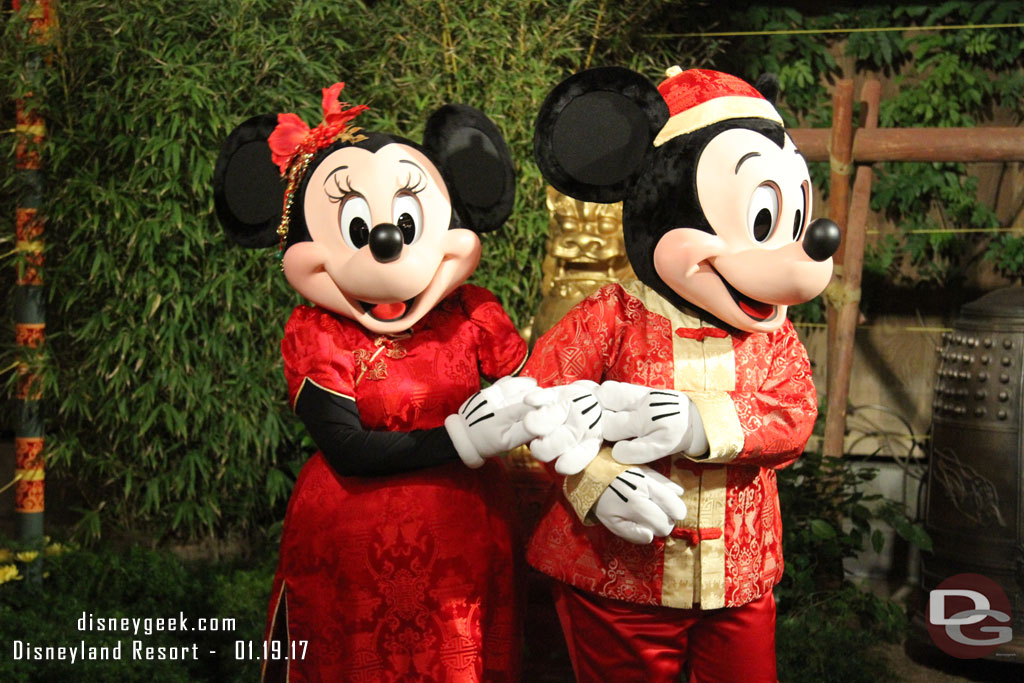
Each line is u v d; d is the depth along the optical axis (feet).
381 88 13.16
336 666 7.66
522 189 13.08
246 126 8.16
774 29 14.78
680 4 14.52
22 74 12.13
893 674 11.16
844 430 13.88
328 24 13.20
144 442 13.38
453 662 7.59
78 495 14.16
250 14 12.77
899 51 14.61
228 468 13.34
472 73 13.05
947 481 11.64
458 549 7.64
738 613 7.61
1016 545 11.07
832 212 13.55
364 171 7.46
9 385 13.30
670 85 7.70
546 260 10.45
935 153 13.21
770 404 7.34
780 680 10.78
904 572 14.16
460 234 7.61
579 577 7.56
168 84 12.34
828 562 12.85
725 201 7.17
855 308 13.53
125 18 12.37
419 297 7.57
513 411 7.13
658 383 7.52
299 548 7.80
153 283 12.71
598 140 7.47
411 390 7.71
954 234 14.61
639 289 7.78
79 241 12.91
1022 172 14.40
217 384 13.21
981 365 11.30
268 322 13.28
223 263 13.02
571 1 13.08
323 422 7.56
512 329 8.36
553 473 7.46
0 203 13.19
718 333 7.59
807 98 14.90
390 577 7.53
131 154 12.94
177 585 12.40
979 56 14.48
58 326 13.19
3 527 14.47
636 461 7.07
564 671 9.97
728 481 7.48
